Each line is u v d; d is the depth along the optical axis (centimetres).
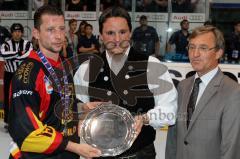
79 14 851
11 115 167
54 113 174
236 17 912
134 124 182
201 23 819
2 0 801
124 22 183
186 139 199
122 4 823
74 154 181
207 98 194
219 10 890
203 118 193
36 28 175
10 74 511
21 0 807
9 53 502
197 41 194
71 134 180
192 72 491
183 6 804
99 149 180
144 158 198
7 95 520
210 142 192
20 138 164
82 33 711
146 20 731
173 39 730
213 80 196
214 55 195
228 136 186
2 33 738
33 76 168
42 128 165
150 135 199
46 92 170
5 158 416
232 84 193
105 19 184
